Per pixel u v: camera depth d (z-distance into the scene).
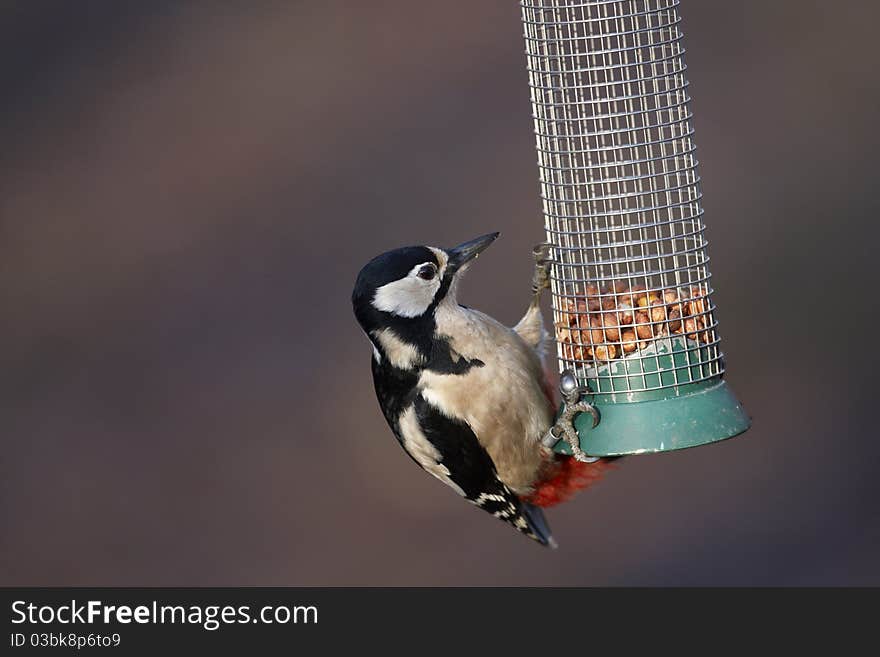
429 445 8.96
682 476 15.94
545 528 9.48
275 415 17.14
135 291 18.80
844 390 17.25
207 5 21.98
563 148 8.80
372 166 19.44
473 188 18.83
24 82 21.34
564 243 8.71
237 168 19.86
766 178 18.72
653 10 8.63
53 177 20.20
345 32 21.19
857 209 18.38
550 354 9.12
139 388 17.69
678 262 8.67
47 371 18.03
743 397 17.23
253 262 18.89
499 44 20.62
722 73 19.64
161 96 20.91
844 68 19.44
